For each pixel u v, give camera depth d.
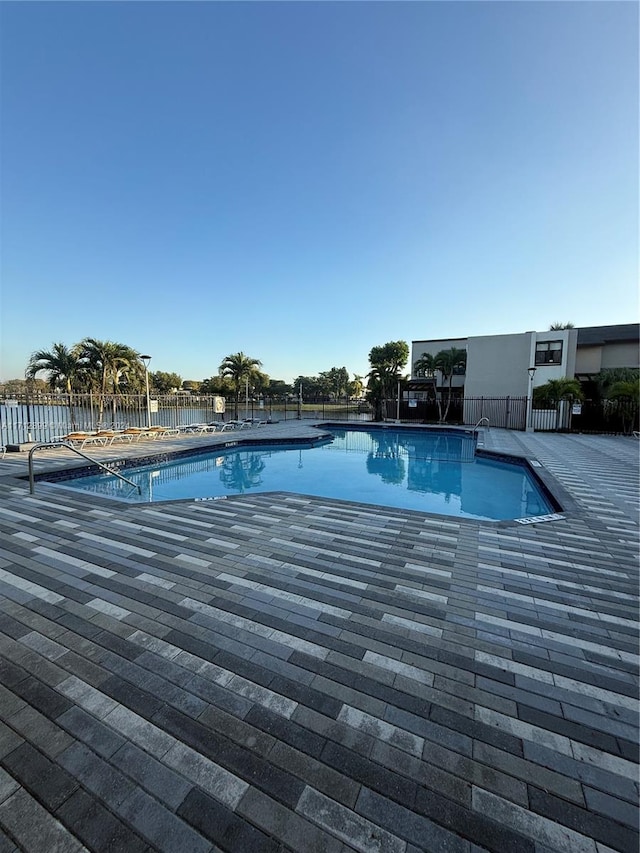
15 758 1.51
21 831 1.26
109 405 18.55
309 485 9.09
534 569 3.37
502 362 20.64
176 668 2.05
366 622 2.52
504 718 1.75
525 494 8.32
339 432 19.53
